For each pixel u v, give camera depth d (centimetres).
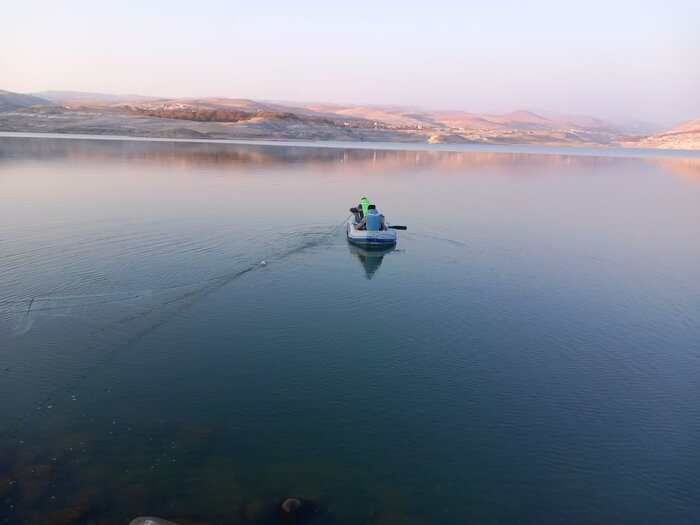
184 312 1673
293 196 3862
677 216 3606
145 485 924
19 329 1500
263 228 2778
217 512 872
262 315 1681
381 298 1872
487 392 1278
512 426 1148
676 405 1253
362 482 962
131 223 2720
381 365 1387
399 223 3109
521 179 5812
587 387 1318
